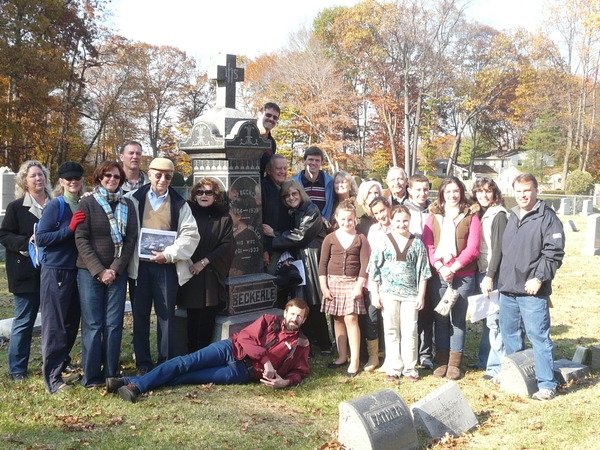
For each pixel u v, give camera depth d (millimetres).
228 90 7363
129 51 44312
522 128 69938
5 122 31312
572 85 53812
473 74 54656
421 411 5137
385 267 6730
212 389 6027
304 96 47750
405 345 6703
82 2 38375
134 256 6082
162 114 59219
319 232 7508
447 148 73250
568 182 47062
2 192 16766
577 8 51469
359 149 53938
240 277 7188
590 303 10805
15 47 30781
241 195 7176
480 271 6824
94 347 5832
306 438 5008
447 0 45031
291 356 6367
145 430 5008
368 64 48812
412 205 7305
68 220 5824
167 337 6273
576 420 5348
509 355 6363
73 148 41000
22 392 5758
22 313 6117
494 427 5352
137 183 7180
